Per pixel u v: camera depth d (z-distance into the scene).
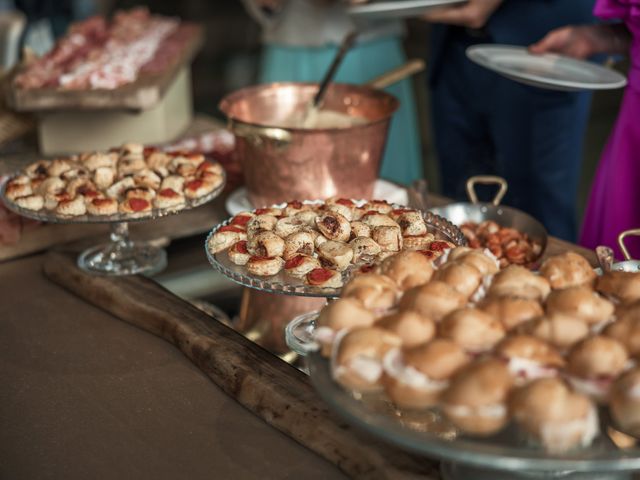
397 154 2.60
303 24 2.50
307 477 0.85
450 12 1.87
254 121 1.56
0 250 1.39
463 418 0.68
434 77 2.21
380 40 2.53
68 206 1.21
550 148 2.02
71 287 1.28
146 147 1.45
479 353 0.73
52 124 1.93
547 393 0.66
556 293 0.78
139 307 1.17
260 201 1.39
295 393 0.94
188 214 1.51
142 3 6.57
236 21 6.33
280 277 1.01
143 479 0.85
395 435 0.68
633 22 1.47
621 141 1.54
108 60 2.07
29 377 1.05
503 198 2.18
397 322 0.74
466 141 2.25
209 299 1.23
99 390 1.02
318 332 0.77
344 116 1.56
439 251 1.00
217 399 1.00
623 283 0.81
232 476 0.85
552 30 1.93
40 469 0.87
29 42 2.92
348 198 1.30
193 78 5.22
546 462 0.65
